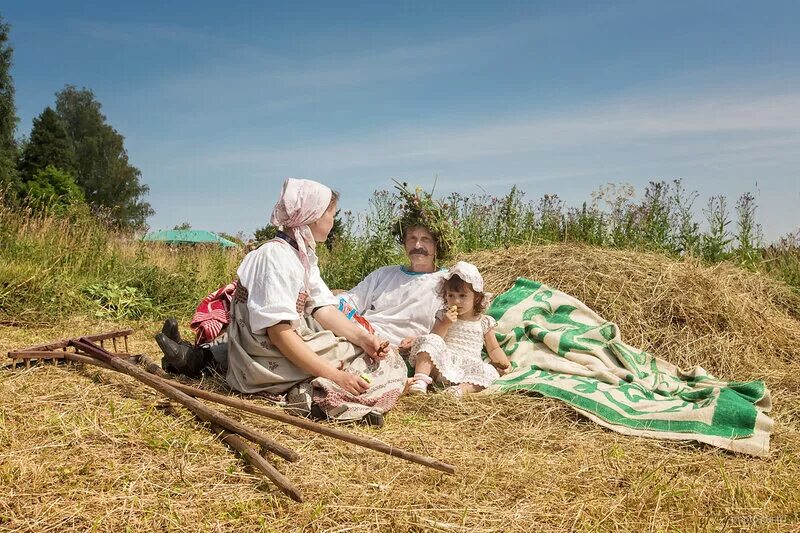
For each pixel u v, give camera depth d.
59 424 3.42
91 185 61.09
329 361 4.18
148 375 3.92
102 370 4.35
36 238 10.26
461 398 4.53
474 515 2.89
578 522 2.88
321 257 10.43
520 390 4.70
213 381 4.38
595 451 3.78
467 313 5.25
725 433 3.98
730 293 6.77
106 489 2.88
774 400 5.01
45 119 56.88
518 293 6.23
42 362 4.40
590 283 6.63
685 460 3.70
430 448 3.63
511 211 9.55
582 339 5.52
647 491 3.17
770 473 3.54
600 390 4.59
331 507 2.86
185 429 3.50
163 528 2.65
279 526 2.71
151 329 7.24
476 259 7.33
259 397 4.13
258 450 3.36
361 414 3.90
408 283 5.61
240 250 12.76
